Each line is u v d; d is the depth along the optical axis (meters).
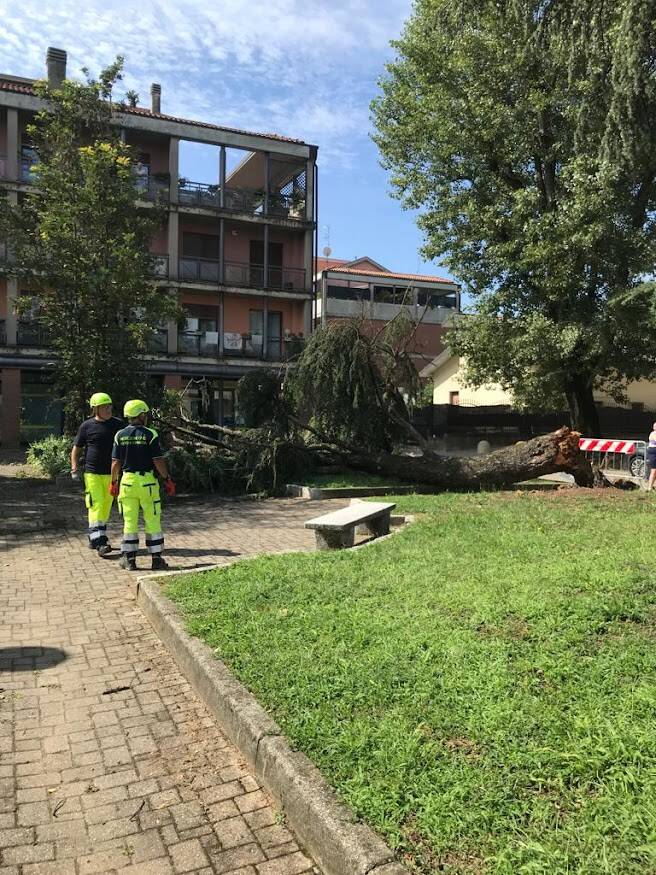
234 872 2.50
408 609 4.65
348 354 13.81
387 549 6.76
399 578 5.50
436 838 2.30
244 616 4.72
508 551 6.38
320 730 3.06
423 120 19.17
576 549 6.37
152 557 7.06
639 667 3.48
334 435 14.23
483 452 24.23
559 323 17.94
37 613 5.57
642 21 8.38
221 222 31.48
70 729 3.60
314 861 2.53
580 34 9.23
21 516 10.39
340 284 41.38
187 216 31.41
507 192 19.56
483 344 19.80
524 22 9.80
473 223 19.19
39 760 3.29
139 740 3.47
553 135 17.50
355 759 2.81
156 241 31.38
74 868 2.54
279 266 34.25
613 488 11.90
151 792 3.02
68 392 15.75
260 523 9.95
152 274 16.36
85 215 14.84
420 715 3.12
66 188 14.91
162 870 2.52
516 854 2.18
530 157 18.72
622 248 17.03
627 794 2.45
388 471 13.81
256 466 13.04
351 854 2.29
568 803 2.44
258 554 7.64
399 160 20.48
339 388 13.78
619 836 2.23
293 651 3.98
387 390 14.73
